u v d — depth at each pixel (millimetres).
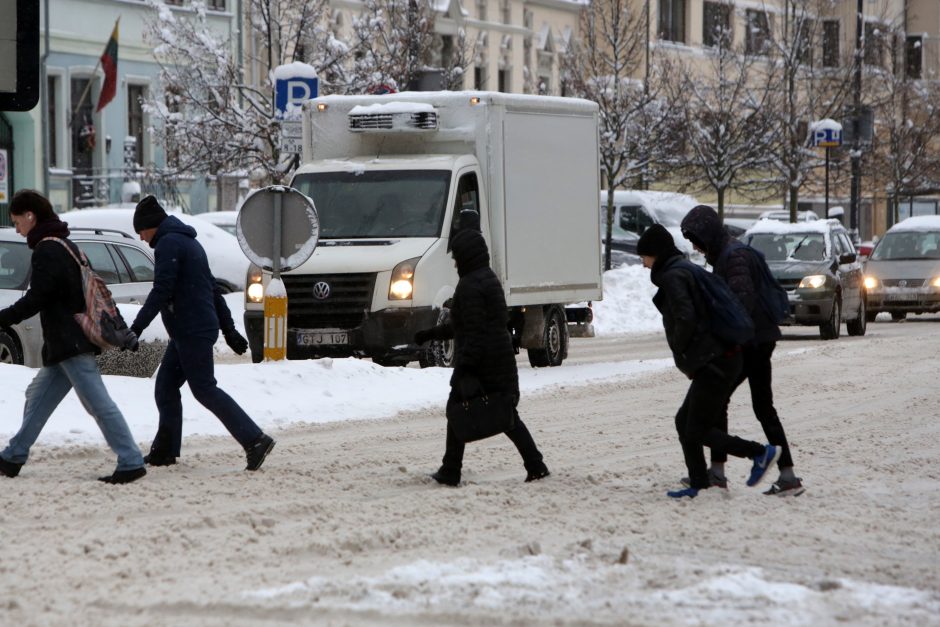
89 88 107625
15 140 104250
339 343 48688
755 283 27328
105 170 110625
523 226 54188
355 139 53625
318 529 23562
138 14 113188
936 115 164000
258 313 50094
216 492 26938
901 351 62500
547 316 57125
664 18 165750
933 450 34156
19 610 18328
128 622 17766
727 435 27359
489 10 145375
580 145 57719
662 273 27000
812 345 69625
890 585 20500
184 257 29328
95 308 27703
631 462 31984
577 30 159250
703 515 25562
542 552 21922
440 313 49625
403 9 91812
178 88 84562
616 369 55375
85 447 32094
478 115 52812
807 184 152750
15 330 44906
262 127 82375
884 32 160125
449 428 28297
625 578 20203
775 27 153375
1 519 24203
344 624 17703
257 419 38594
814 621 18172
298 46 87688
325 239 50406
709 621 18000
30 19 39750
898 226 93062
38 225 27922
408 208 50812
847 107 132750
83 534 23016
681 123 118188
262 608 18391
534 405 43406
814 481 29578
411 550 22188
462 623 17891
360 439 35312
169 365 30297
